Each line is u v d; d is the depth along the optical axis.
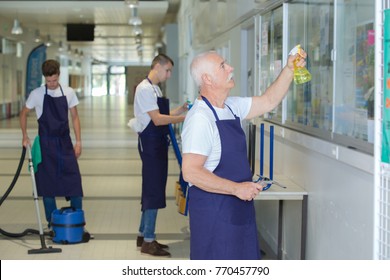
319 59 4.39
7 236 5.98
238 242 3.32
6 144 13.67
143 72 41.69
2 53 22.72
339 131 3.87
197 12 13.41
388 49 2.47
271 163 4.72
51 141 5.84
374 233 2.63
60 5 20.00
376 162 2.59
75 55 45.06
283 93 3.56
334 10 4.00
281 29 5.45
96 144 13.89
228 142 3.26
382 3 2.50
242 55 7.46
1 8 20.42
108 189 8.54
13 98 24.77
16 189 8.40
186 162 3.19
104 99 45.50
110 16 23.16
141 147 5.36
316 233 4.25
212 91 3.29
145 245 5.43
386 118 2.52
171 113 5.61
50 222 5.98
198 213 3.32
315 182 4.28
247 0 6.68
